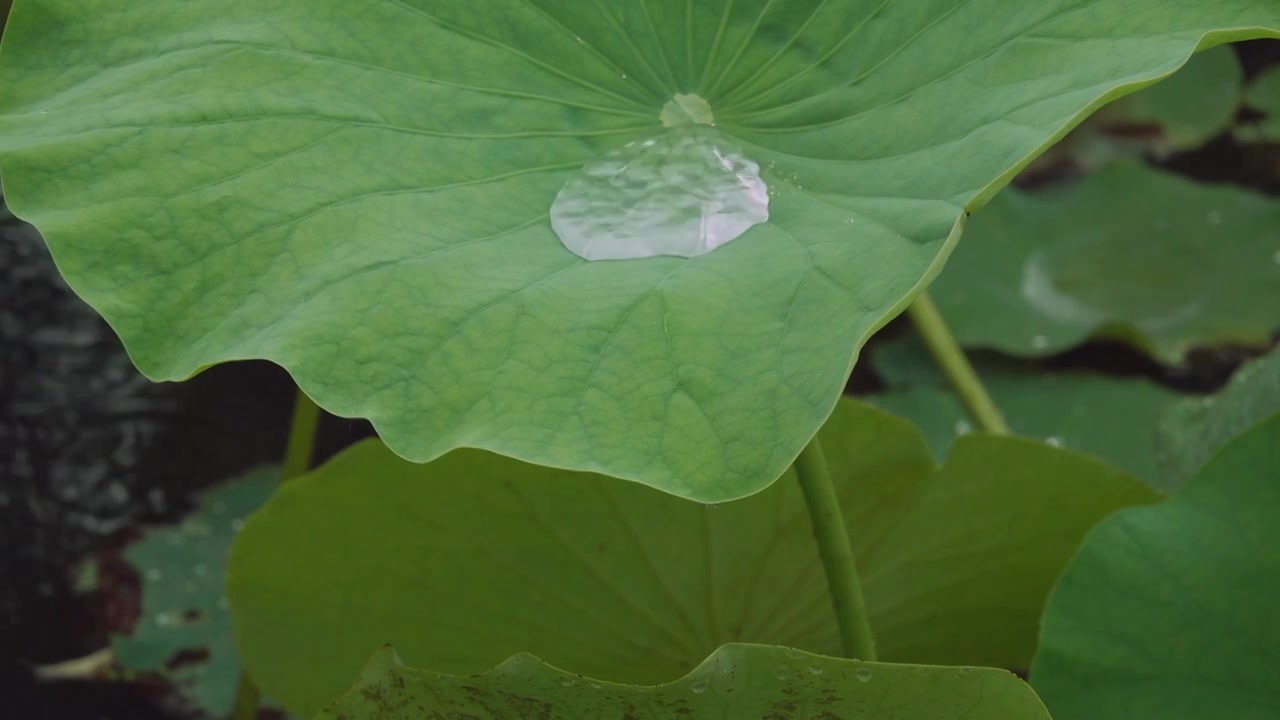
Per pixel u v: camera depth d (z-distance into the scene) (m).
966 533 2.26
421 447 2.00
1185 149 4.06
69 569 2.81
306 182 2.08
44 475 2.86
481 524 2.22
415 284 2.04
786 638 2.29
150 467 3.00
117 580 2.79
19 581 2.74
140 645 2.68
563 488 2.19
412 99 2.12
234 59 2.12
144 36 2.12
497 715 2.04
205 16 2.13
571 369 2.01
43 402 2.90
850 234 2.04
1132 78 1.99
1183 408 2.45
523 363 2.01
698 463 1.98
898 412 3.01
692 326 2.02
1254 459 2.14
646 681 2.30
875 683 2.00
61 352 2.96
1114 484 2.22
